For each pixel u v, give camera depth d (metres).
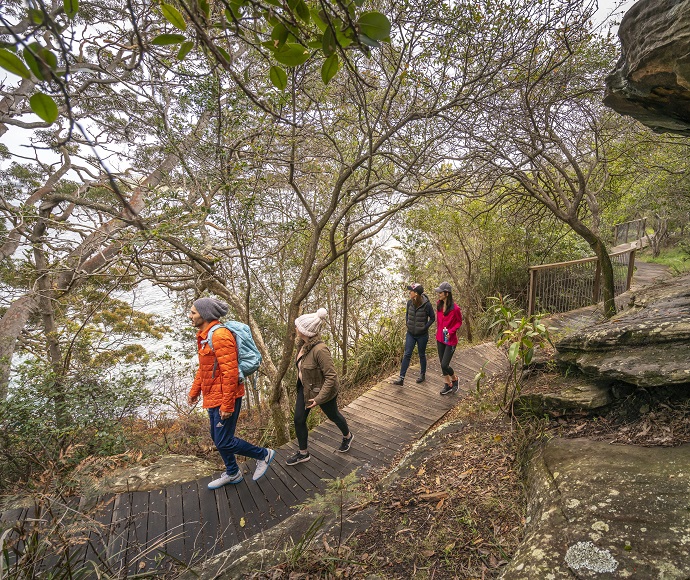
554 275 9.49
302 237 8.27
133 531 3.56
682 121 3.35
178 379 8.01
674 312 3.90
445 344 6.11
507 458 3.43
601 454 2.81
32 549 2.37
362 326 10.97
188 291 9.27
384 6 4.15
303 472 4.55
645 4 2.86
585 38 4.91
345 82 4.79
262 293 9.75
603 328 3.87
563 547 2.10
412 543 2.70
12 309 8.16
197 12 0.94
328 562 2.60
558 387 3.75
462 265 10.92
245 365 3.94
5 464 4.44
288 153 6.07
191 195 6.63
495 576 2.29
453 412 5.80
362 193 5.04
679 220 13.94
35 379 5.22
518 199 8.16
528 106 5.34
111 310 9.54
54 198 7.22
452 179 5.98
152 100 4.80
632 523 2.13
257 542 3.03
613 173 8.16
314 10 0.95
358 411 6.14
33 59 0.70
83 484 3.16
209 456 5.71
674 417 3.02
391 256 10.68
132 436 5.87
